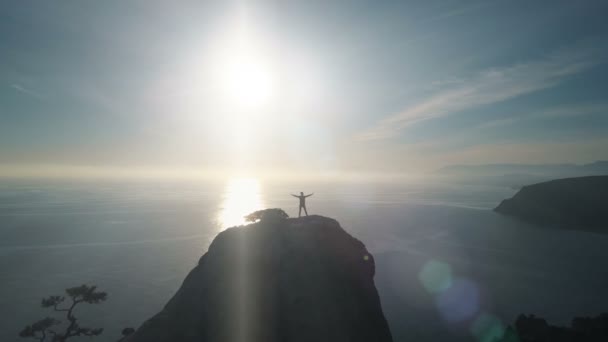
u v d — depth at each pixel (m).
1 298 58.34
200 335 13.25
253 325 12.73
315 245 17.86
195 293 15.93
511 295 54.62
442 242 101.06
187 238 113.75
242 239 18.92
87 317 50.00
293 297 13.80
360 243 21.22
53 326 47.22
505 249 90.81
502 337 37.25
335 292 14.50
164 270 74.69
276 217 22.81
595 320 36.56
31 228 139.00
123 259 85.44
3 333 45.78
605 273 66.81
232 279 15.45
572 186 146.50
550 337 33.94
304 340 11.83
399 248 92.50
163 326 14.02
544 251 88.19
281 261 16.28
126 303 55.41
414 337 40.91
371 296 17.03
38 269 76.75
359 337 13.11
